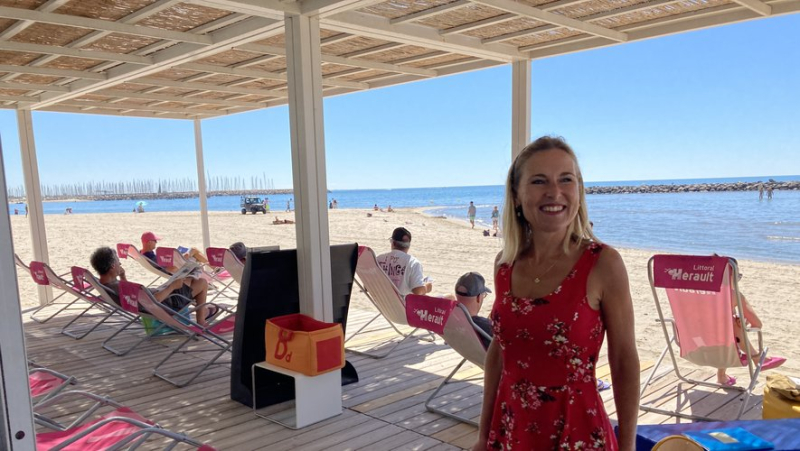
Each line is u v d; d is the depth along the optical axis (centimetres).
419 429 312
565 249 128
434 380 395
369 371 418
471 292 321
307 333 310
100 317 622
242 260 507
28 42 410
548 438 125
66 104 690
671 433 211
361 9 359
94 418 331
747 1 324
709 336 312
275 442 297
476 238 1791
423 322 315
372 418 329
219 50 413
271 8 315
